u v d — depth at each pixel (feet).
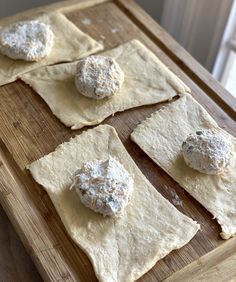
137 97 0.91
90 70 0.90
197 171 0.81
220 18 1.13
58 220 0.76
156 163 0.82
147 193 0.78
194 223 0.75
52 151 0.84
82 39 1.00
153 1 1.34
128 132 0.87
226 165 0.79
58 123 0.88
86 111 0.89
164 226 0.74
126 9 1.09
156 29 1.05
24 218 0.75
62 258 0.72
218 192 0.79
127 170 0.80
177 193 0.79
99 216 0.75
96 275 0.69
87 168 0.77
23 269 0.79
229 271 0.72
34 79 0.93
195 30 1.21
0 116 0.89
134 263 0.70
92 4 1.09
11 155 0.84
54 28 1.02
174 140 0.85
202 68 0.98
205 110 0.90
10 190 0.78
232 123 0.90
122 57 0.97
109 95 0.89
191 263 0.72
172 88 0.93
